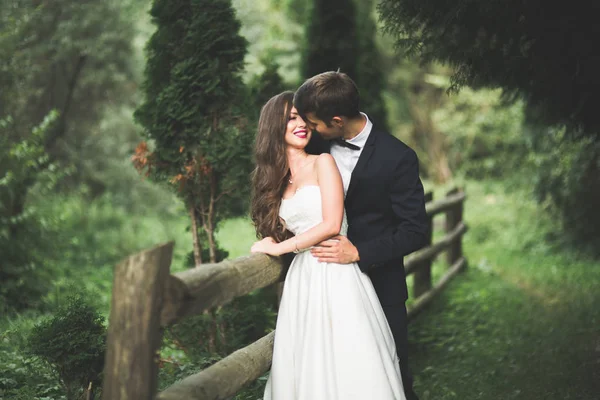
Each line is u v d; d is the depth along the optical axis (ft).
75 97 39.04
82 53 34.27
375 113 30.30
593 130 18.04
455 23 13.69
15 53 27.20
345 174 10.66
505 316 21.67
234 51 14.80
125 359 7.19
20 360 13.96
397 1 13.85
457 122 49.06
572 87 15.76
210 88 14.33
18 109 27.63
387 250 10.04
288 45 50.96
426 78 57.36
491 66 14.40
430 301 22.95
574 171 30.66
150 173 15.24
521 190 36.96
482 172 50.16
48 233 25.05
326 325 9.58
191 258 15.89
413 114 63.82
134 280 7.20
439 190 53.67
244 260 9.46
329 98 9.89
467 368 16.72
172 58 14.98
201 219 15.46
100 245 31.37
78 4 34.04
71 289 16.19
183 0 14.76
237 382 9.09
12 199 22.67
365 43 30.37
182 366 13.20
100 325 11.66
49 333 11.25
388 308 10.92
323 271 9.82
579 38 13.98
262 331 15.03
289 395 9.74
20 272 21.48
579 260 30.27
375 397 9.29
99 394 11.43
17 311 19.93
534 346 18.24
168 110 14.44
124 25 36.24
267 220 10.24
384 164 10.35
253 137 14.66
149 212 40.91
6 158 22.43
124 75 38.55
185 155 14.71
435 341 19.39
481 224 37.45
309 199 9.84
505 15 13.24
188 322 14.47
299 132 10.11
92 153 40.27
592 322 20.26
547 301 23.66
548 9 13.47
